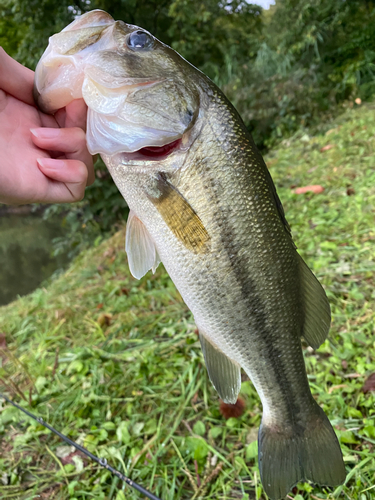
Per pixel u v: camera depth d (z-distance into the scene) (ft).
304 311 0.84
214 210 0.72
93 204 3.33
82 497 0.99
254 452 0.97
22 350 1.68
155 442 1.07
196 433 1.07
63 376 1.40
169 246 0.75
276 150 3.95
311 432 0.83
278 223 0.77
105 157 0.76
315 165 2.78
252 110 4.36
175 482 0.99
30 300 2.37
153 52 0.71
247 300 0.76
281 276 0.78
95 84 0.68
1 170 0.67
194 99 0.71
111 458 1.06
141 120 0.69
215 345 0.81
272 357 0.81
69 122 0.78
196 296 0.76
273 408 0.84
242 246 0.74
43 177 0.72
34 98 0.74
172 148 0.71
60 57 0.69
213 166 0.71
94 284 2.21
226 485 0.93
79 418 1.19
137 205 0.75
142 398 1.23
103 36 0.70
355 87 4.50
